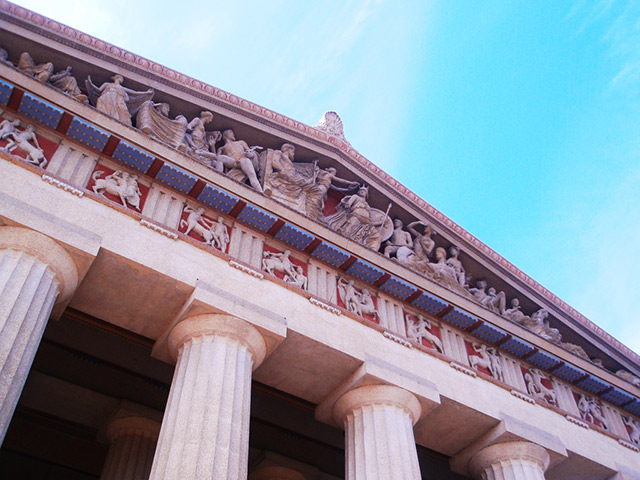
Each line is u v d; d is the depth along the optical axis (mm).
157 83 24188
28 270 18047
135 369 26156
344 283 25359
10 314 16922
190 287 20719
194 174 22969
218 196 23266
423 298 26656
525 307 31875
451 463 26922
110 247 19875
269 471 28969
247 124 25906
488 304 29391
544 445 25891
